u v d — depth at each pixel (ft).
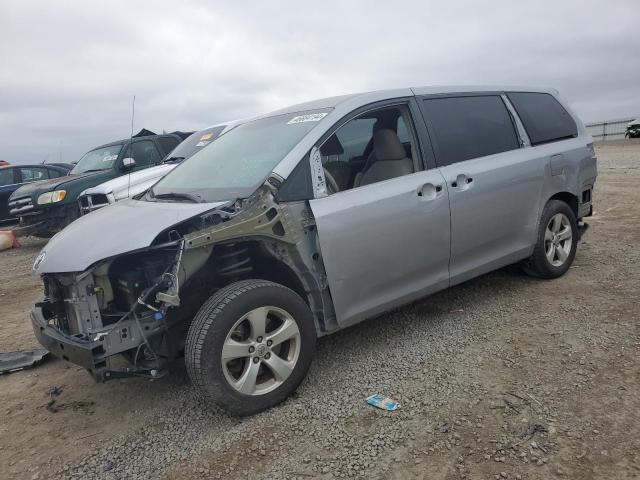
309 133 11.80
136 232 10.16
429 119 13.61
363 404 10.53
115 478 9.02
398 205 12.20
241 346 10.11
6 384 13.19
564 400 10.02
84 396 12.19
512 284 16.74
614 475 7.95
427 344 12.98
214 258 10.93
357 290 11.78
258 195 10.73
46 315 11.73
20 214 33.47
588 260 18.74
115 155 33.81
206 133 30.22
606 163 58.13
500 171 14.42
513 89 16.26
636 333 12.50
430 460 8.66
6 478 9.28
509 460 8.48
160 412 11.08
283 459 9.05
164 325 10.30
